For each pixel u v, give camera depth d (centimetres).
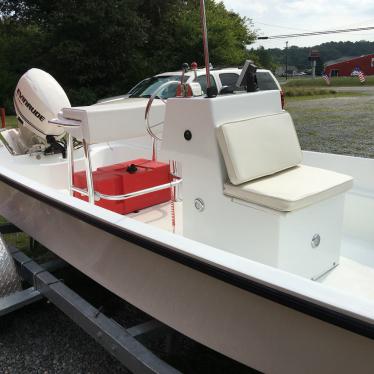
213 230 197
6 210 288
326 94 1580
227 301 143
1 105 1459
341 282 191
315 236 186
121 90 1534
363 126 966
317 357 127
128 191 266
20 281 237
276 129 200
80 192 241
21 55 1579
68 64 1491
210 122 184
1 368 206
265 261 179
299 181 187
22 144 345
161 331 191
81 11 1405
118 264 187
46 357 214
